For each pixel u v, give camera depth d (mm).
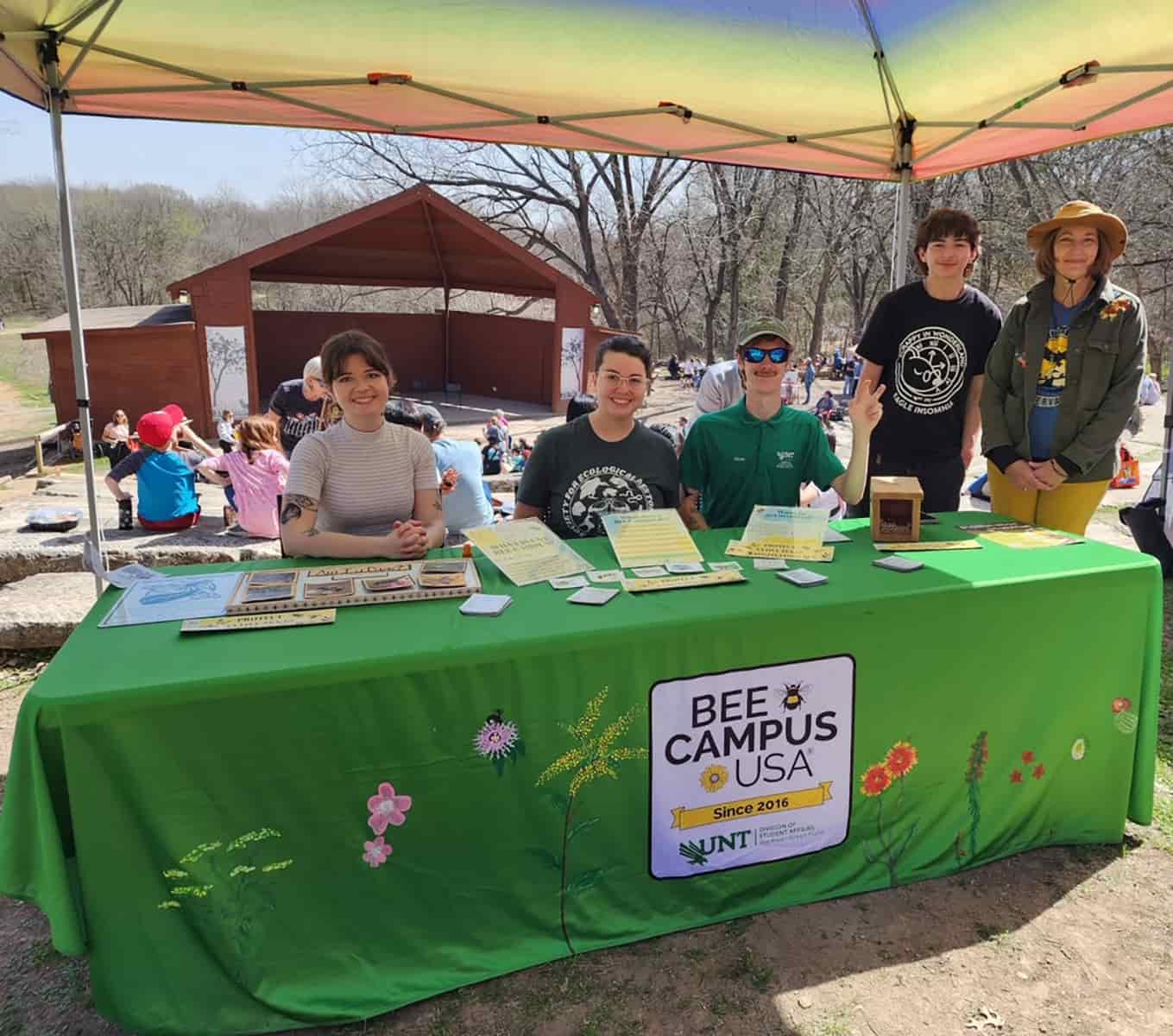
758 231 27141
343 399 2559
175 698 1773
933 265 3471
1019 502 3514
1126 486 8688
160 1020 1911
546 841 2170
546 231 31312
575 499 2906
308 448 2609
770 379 2982
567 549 2594
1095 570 2531
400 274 22188
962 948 2320
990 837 2633
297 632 2039
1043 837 2713
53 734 1735
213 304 16156
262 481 5629
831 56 3797
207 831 1867
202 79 3693
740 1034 2045
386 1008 2053
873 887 2510
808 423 3076
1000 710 2531
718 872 2361
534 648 2018
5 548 5293
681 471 3148
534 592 2328
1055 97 3951
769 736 2303
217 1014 1954
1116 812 2742
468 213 17516
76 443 15477
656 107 4215
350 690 1903
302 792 1924
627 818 2234
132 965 1879
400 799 2004
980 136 4512
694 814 2287
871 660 2346
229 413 15844
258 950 1966
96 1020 2078
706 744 2246
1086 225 3080
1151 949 2322
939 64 3848
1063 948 2324
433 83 3887
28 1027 2059
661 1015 2092
